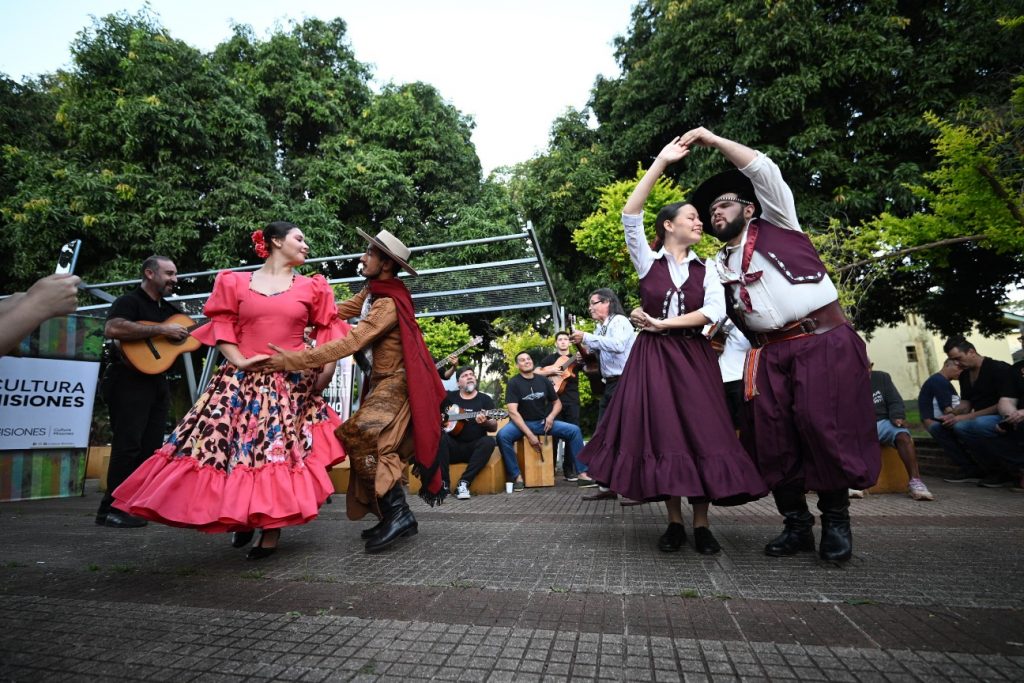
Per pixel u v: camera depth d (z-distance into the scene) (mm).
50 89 15891
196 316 8617
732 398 4336
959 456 5926
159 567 2580
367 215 15570
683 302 2727
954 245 7633
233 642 1658
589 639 1632
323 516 4172
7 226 11789
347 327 3174
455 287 8359
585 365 5375
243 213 12828
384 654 1557
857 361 2408
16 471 5641
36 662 1535
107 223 11711
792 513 2605
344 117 16500
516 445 6434
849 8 10789
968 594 1966
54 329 5988
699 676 1397
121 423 4023
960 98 9672
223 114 13602
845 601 1909
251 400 2719
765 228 2582
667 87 12492
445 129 16859
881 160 10078
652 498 2500
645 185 2775
